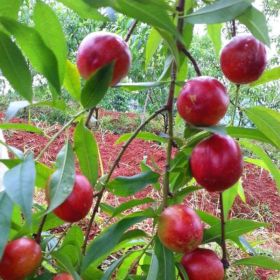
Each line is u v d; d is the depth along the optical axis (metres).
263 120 0.41
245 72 0.38
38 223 0.38
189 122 0.36
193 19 0.35
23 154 0.37
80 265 0.41
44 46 0.35
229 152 0.36
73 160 0.34
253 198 1.52
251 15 0.35
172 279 0.38
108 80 0.35
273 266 0.46
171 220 0.36
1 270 0.33
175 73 0.41
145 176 0.42
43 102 0.40
